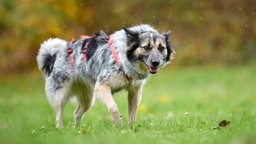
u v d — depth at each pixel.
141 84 10.83
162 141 7.82
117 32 10.84
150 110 16.03
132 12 30.02
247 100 17.66
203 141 7.71
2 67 28.97
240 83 23.27
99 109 15.95
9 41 27.95
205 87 22.47
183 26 30.55
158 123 10.61
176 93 20.69
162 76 26.31
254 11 30.47
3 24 27.06
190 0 30.62
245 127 9.16
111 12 29.73
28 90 24.00
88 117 14.21
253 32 30.47
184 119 10.93
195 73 26.64
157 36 10.29
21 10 26.20
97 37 11.27
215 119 10.85
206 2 30.58
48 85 12.13
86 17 28.77
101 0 29.53
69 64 11.75
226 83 23.48
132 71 10.45
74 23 27.55
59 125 11.54
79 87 12.01
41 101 18.62
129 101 11.08
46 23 25.39
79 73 11.62
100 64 10.90
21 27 26.17
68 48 11.84
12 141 7.96
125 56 10.35
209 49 30.30
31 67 28.95
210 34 30.58
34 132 9.25
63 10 26.27
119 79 10.57
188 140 7.84
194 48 30.08
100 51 10.95
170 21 30.42
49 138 8.38
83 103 12.23
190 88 22.38
